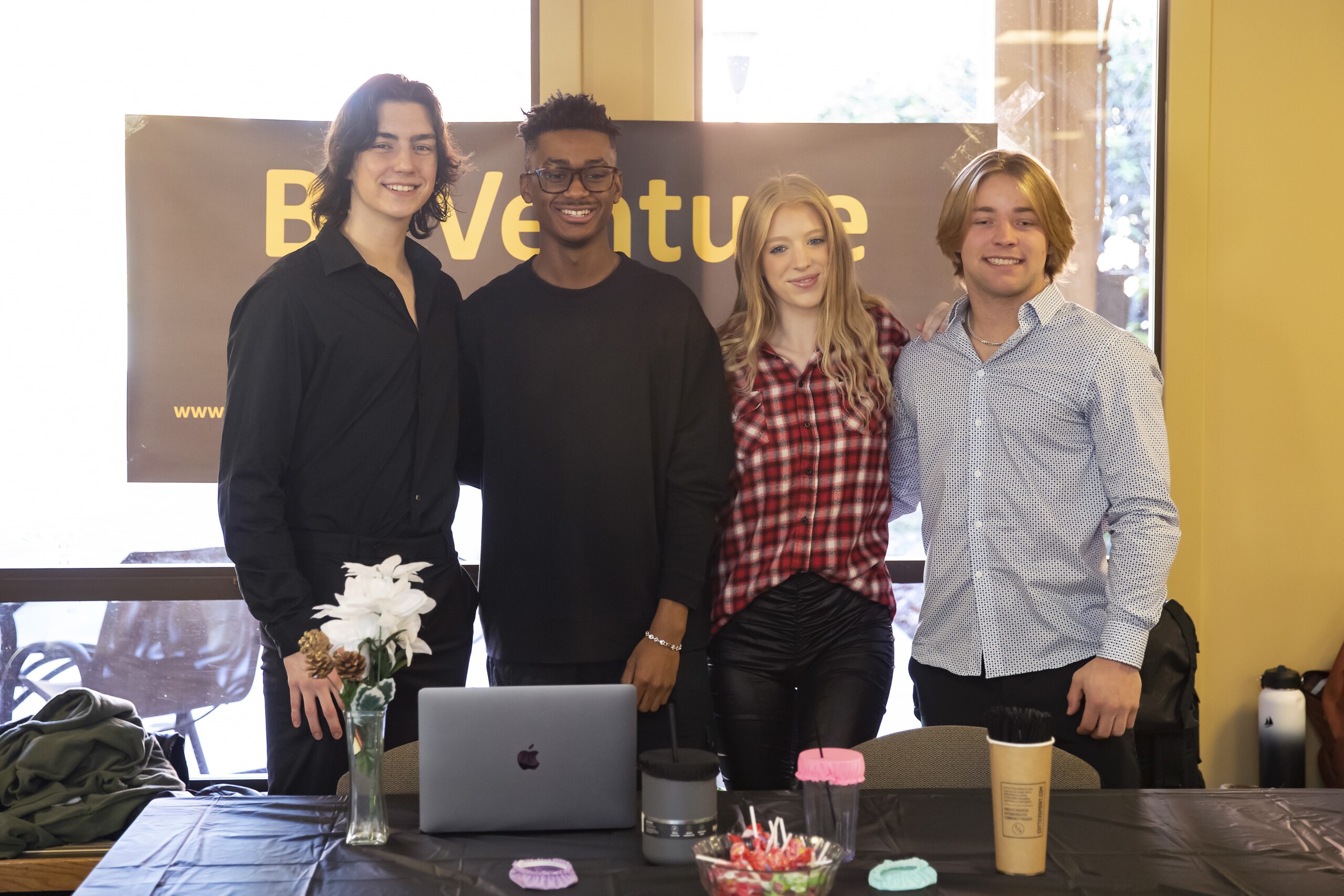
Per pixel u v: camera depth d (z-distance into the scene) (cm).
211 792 262
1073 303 232
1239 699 318
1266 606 317
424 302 239
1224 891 137
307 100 304
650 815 147
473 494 312
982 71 314
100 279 303
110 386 304
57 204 302
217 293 300
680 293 249
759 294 249
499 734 159
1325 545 318
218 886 139
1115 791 176
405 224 239
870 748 196
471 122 304
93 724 251
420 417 233
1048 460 228
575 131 241
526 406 239
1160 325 314
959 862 147
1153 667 276
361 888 139
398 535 232
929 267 311
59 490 305
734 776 244
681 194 305
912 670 247
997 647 229
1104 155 315
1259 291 315
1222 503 316
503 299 246
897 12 312
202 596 304
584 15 304
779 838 149
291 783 225
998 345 237
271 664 227
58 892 229
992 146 312
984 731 196
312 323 225
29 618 307
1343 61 312
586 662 238
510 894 136
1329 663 318
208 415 301
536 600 239
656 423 242
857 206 309
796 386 246
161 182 298
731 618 246
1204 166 312
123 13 300
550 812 160
